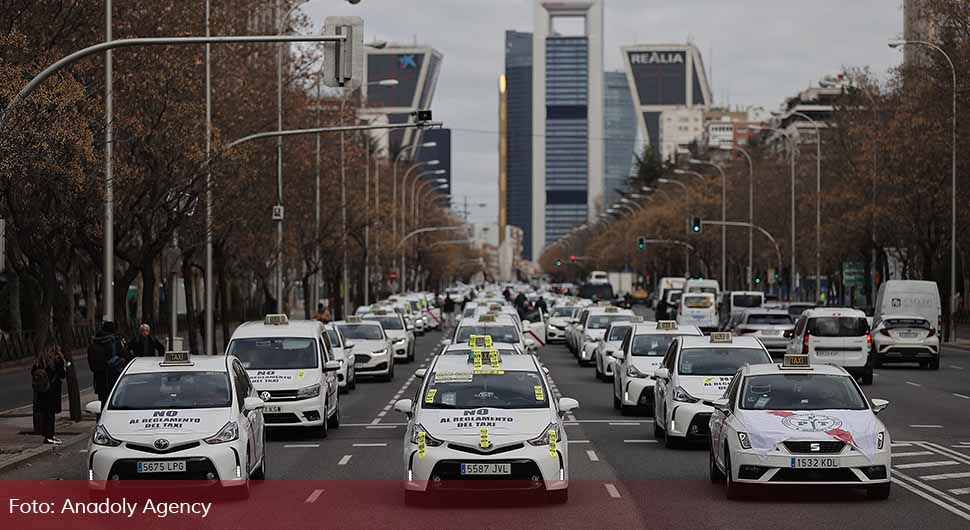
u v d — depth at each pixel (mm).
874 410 43750
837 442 41094
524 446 40438
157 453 41562
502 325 93938
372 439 63688
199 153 90375
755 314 124562
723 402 45531
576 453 56531
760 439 41406
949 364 129500
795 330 106125
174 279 94438
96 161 73312
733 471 41844
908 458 54250
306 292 168000
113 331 68500
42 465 55500
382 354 105750
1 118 54656
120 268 167875
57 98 68000
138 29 89750
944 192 166125
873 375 111688
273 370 64312
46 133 67562
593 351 123250
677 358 59750
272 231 142375
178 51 91062
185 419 42812
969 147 158750
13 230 76000
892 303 138875
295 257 160375
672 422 57281
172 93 90812
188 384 44875
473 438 40375
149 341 75312
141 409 43500
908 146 165875
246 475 43062
